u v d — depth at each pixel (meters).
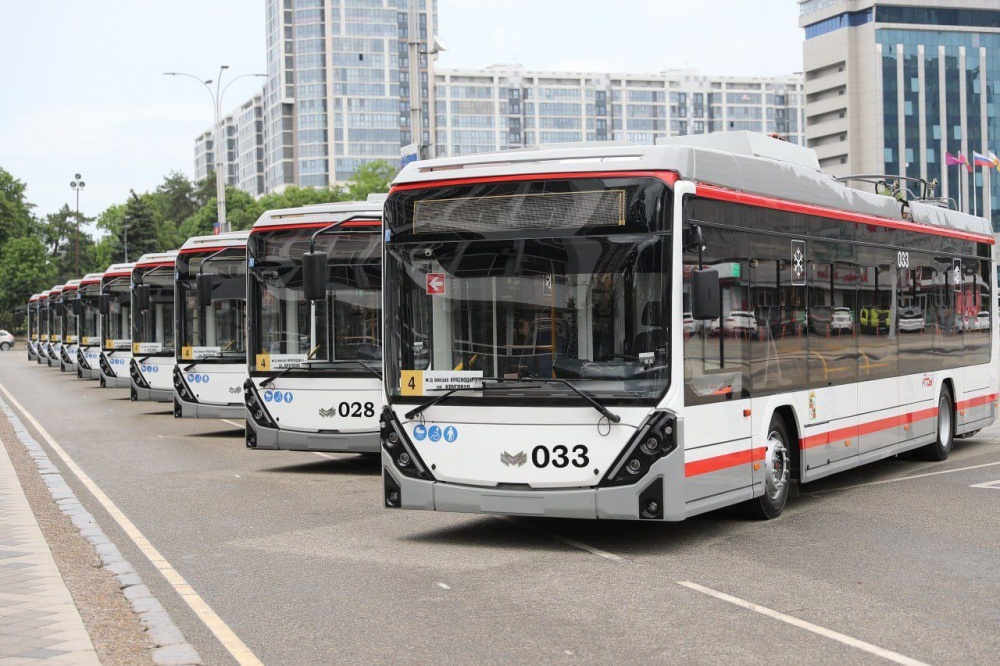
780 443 11.20
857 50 144.88
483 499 9.54
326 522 11.22
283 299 15.35
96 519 11.52
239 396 20.00
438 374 9.78
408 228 9.95
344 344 15.05
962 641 6.64
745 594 7.90
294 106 194.38
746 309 10.48
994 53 144.88
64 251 145.88
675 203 9.27
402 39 195.88
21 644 6.54
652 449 9.10
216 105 48.34
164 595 8.05
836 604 7.58
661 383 9.15
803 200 11.88
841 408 12.58
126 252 119.12
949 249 16.31
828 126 148.50
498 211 9.63
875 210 13.88
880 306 13.82
